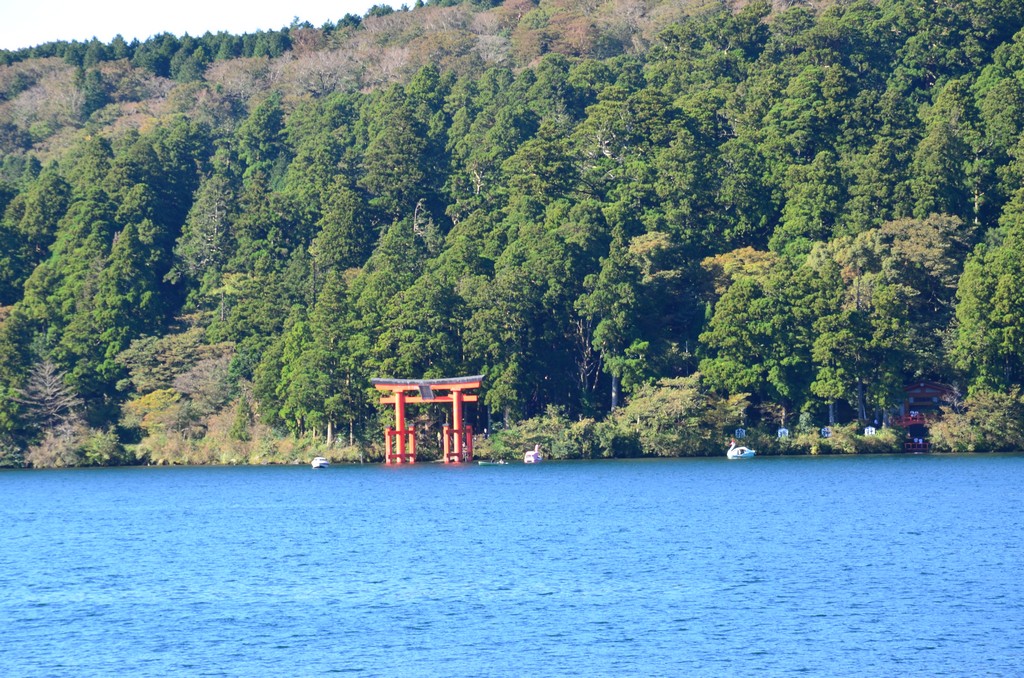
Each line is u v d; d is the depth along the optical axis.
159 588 121.31
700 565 127.00
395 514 176.12
